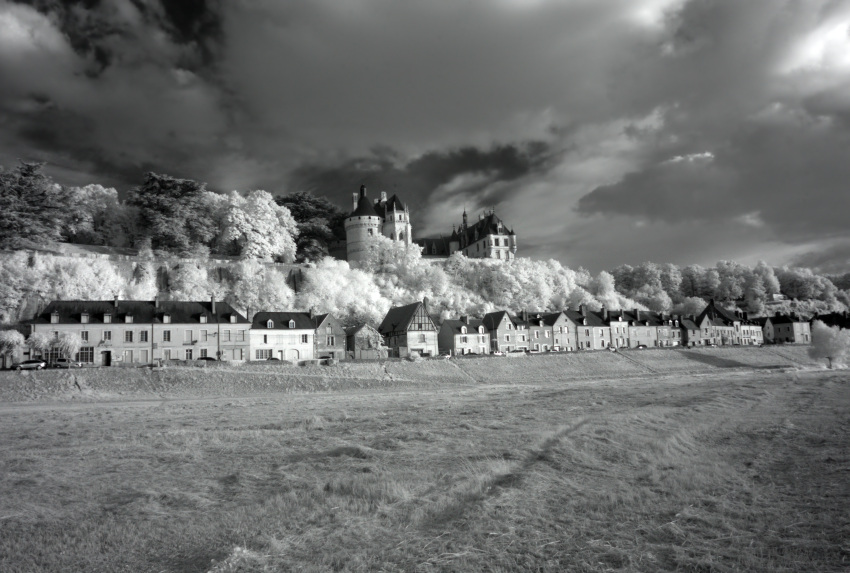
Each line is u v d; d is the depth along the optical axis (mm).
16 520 13609
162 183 125062
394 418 30078
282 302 108500
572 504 13359
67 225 111875
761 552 10484
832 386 41094
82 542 11922
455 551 10750
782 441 20422
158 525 12844
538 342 111000
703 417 26328
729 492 14227
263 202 134875
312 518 12930
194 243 123688
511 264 150625
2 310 80062
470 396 46656
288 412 36719
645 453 18500
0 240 94938
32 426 31859
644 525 11961
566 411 30062
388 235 170125
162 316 77125
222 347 79812
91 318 73562
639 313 129500
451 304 131000
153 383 57812
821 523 11797
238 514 13430
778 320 149500
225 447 22641
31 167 104125
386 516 12969
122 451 22250
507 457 18391
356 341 92062
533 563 10125
